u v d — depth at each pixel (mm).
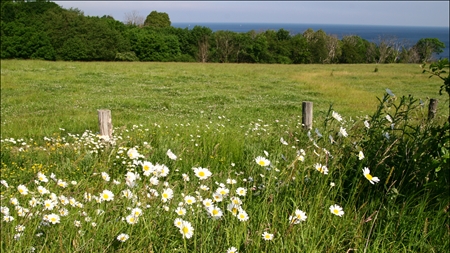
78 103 16125
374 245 2594
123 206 2797
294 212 2754
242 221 2594
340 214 2717
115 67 37531
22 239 2416
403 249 2721
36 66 34844
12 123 10750
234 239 2436
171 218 2707
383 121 3750
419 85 29625
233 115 14328
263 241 2518
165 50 73625
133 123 10773
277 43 85250
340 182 3180
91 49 61312
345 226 2793
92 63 43719
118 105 15891
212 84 25797
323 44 87000
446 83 4066
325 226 2793
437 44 84688
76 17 64125
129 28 78875
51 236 2527
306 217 2639
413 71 43906
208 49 80000
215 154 5789
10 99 16344
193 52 79188
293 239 2473
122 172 4961
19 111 13945
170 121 11492
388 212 2936
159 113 14281
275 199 2977
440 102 18844
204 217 2750
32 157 6531
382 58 88375
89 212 2797
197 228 2617
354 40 93438
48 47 58719
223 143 6430
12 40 56688
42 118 11742
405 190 3406
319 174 3293
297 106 17000
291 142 5375
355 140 3871
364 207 3059
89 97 18172
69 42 60344
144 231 2586
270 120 12906
